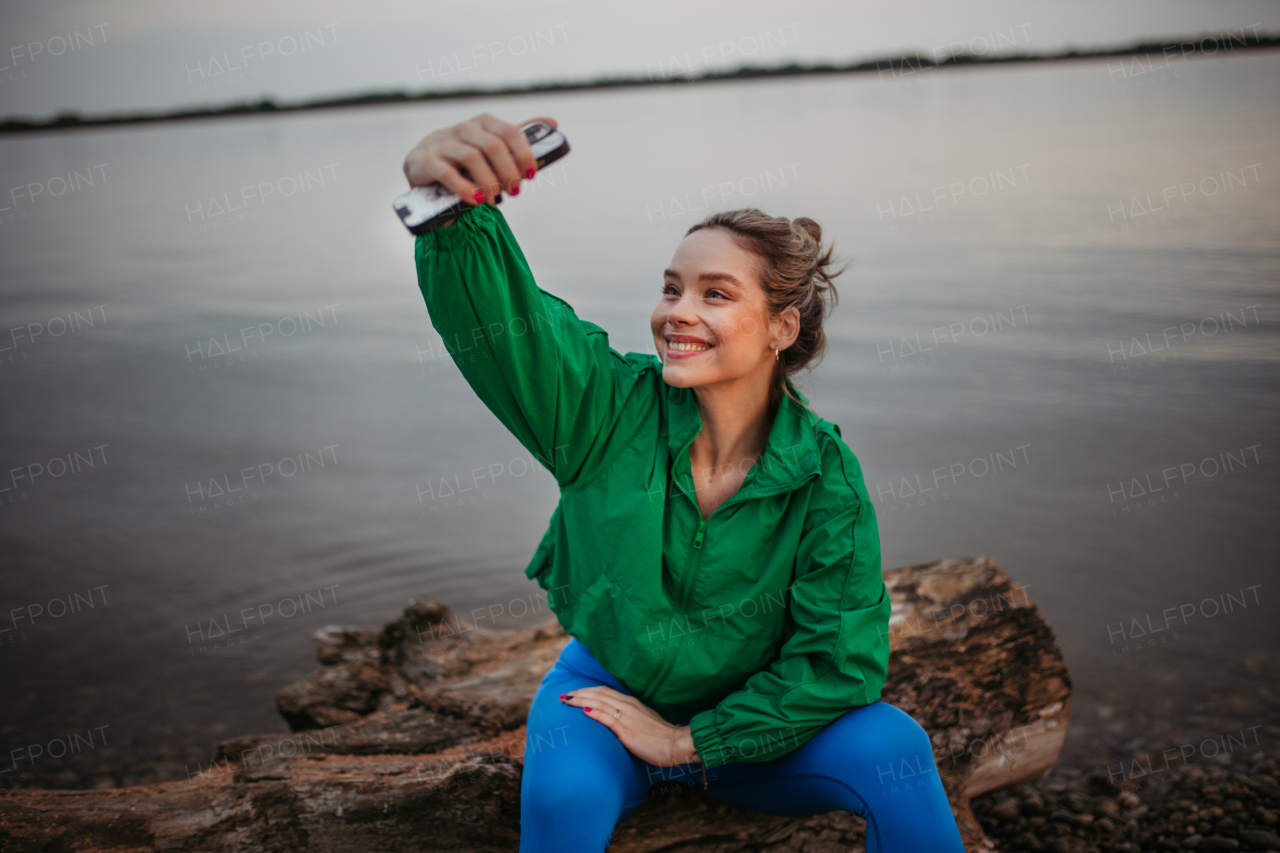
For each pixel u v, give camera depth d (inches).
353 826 95.8
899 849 74.5
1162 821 141.5
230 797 99.0
